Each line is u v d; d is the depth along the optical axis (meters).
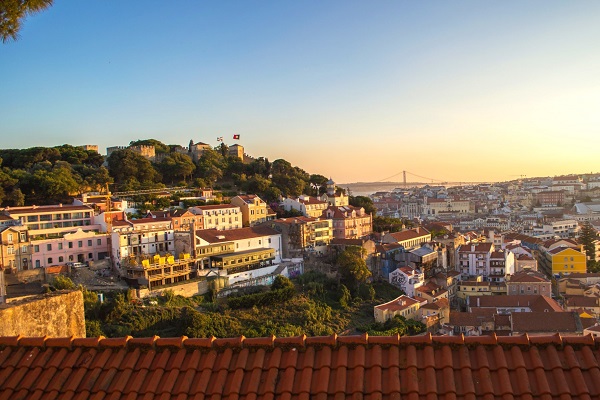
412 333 96.69
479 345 14.76
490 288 127.75
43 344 15.97
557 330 88.44
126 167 170.00
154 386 14.36
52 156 167.50
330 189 196.00
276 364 14.61
